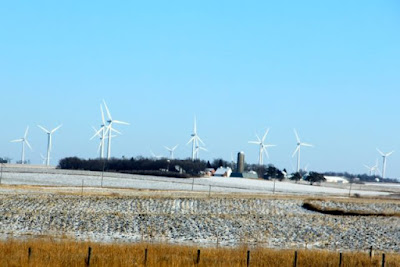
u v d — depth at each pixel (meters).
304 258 58.53
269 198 152.88
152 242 72.06
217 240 73.94
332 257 60.06
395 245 85.94
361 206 150.75
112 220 94.88
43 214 97.25
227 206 131.00
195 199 138.62
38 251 54.91
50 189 148.62
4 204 107.06
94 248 58.53
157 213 108.06
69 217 95.62
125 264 50.09
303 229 97.50
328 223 107.69
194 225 94.12
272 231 93.06
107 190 157.75
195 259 54.72
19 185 156.38
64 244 59.84
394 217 126.31
